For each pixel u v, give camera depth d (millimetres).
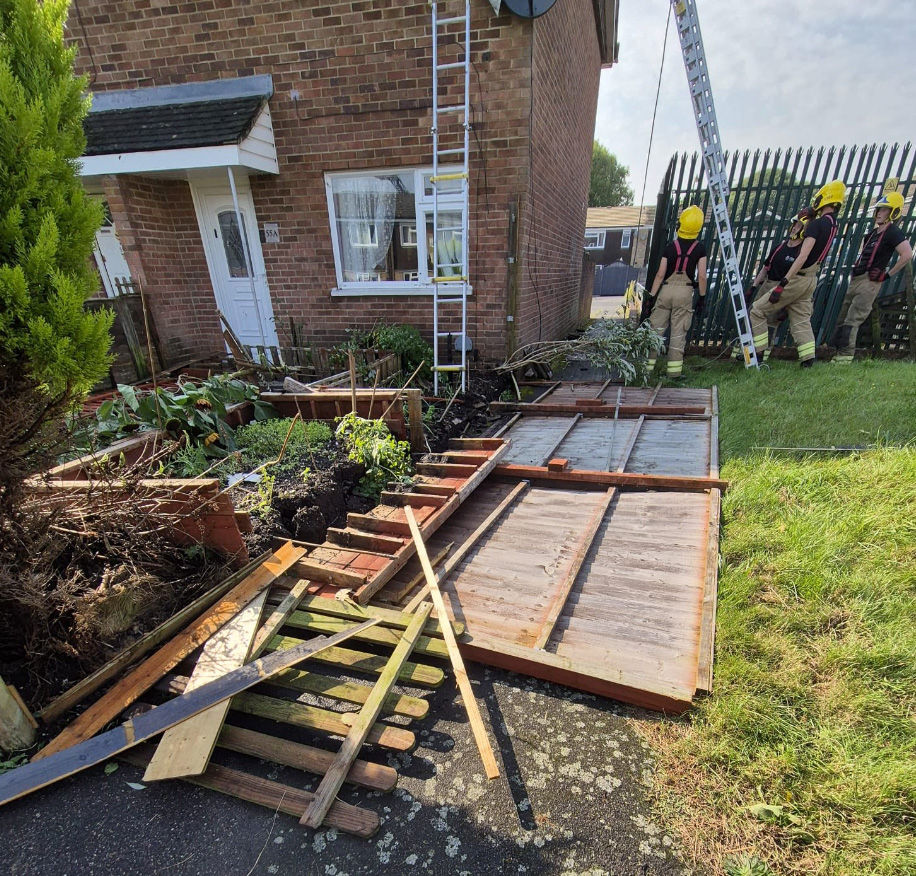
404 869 1424
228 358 6855
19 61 1777
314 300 6832
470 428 5398
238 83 5973
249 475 3498
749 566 2598
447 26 5266
